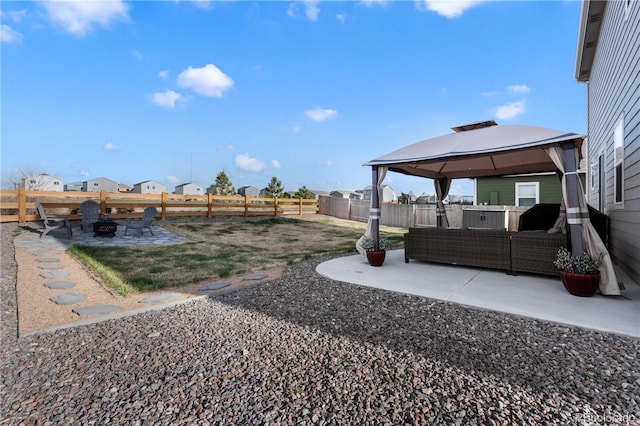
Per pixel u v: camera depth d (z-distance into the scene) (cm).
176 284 448
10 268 500
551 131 429
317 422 164
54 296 386
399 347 248
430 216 1364
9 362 230
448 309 339
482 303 348
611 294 361
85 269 518
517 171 736
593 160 810
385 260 626
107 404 181
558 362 222
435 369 214
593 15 627
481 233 514
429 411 171
